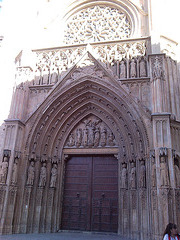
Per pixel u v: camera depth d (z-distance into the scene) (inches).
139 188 557.9
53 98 660.7
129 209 571.8
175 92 620.1
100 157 673.6
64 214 644.1
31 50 732.7
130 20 762.8
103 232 601.9
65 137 690.8
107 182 645.3
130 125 613.0
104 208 624.1
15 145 601.6
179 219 476.4
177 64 655.8
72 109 698.8
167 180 486.6
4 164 579.2
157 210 488.4
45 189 628.7
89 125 694.5
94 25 792.9
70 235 563.8
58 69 702.5
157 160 510.9
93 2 817.5
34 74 714.2
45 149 655.8
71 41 776.3
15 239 478.3
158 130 533.3
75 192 657.6
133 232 540.4
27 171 613.9
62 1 831.7
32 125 641.6
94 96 689.0
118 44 689.6
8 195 563.2
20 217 577.3
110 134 666.8
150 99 604.7
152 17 688.4
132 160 596.1
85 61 685.9
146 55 658.2
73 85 665.6
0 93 722.8
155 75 587.2
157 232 476.1
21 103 651.5
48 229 604.7
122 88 625.3
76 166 681.6
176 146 553.6
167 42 658.2
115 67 670.5
